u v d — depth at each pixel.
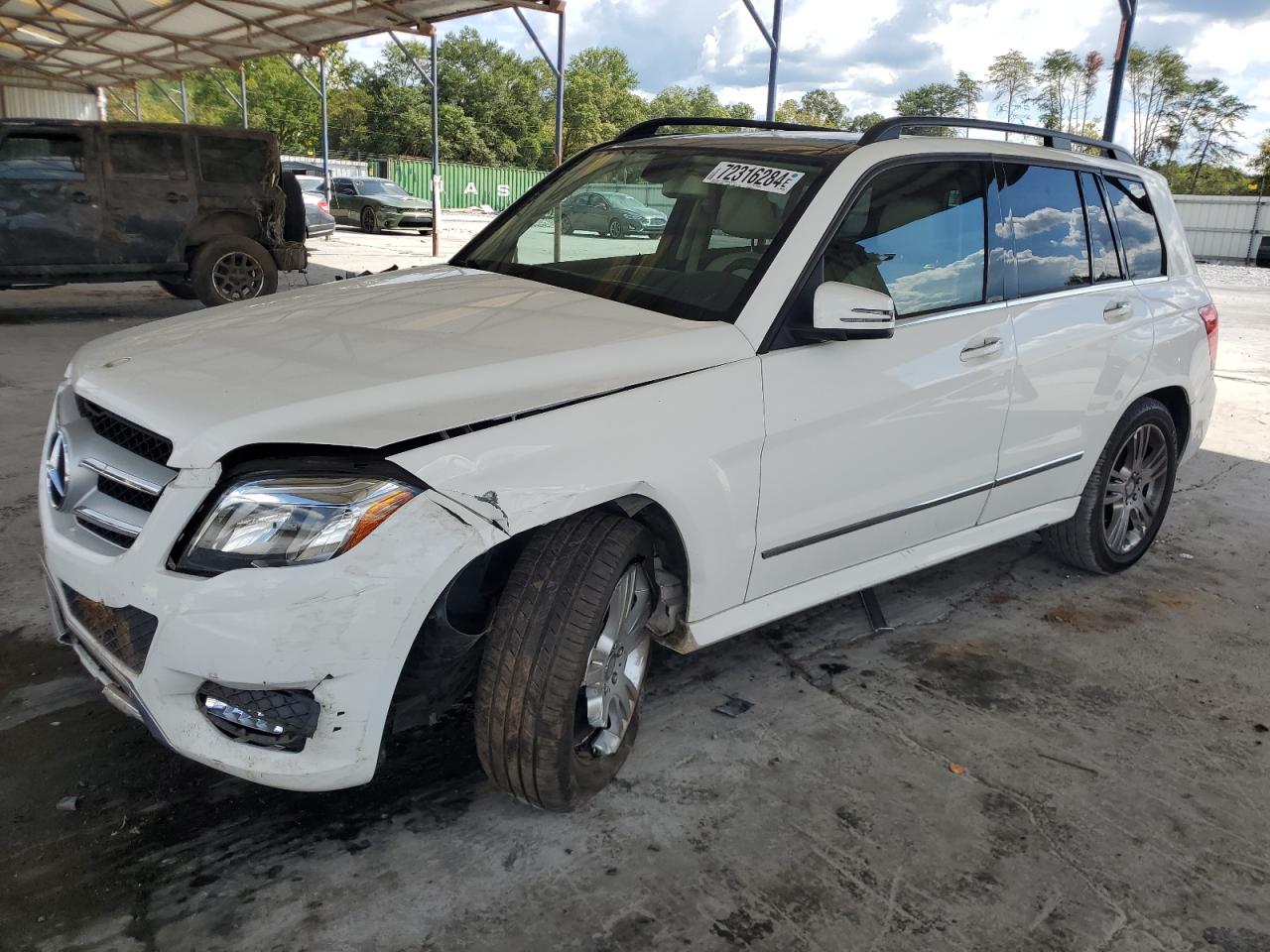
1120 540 4.39
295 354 2.39
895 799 2.70
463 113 69.06
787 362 2.72
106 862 2.29
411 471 2.04
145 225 10.46
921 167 3.21
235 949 2.05
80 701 2.98
